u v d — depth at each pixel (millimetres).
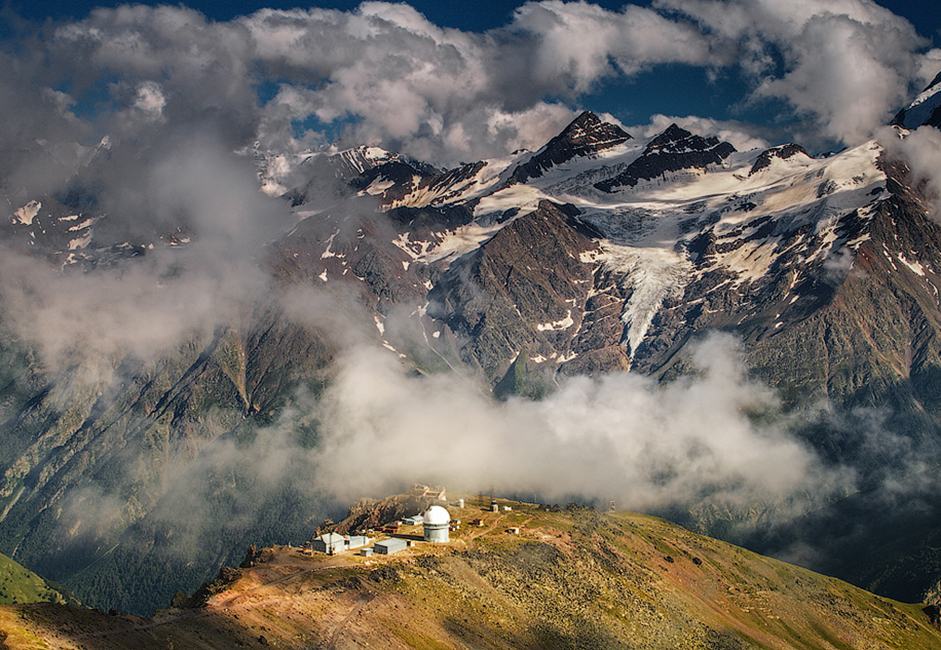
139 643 133750
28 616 129500
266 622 158750
